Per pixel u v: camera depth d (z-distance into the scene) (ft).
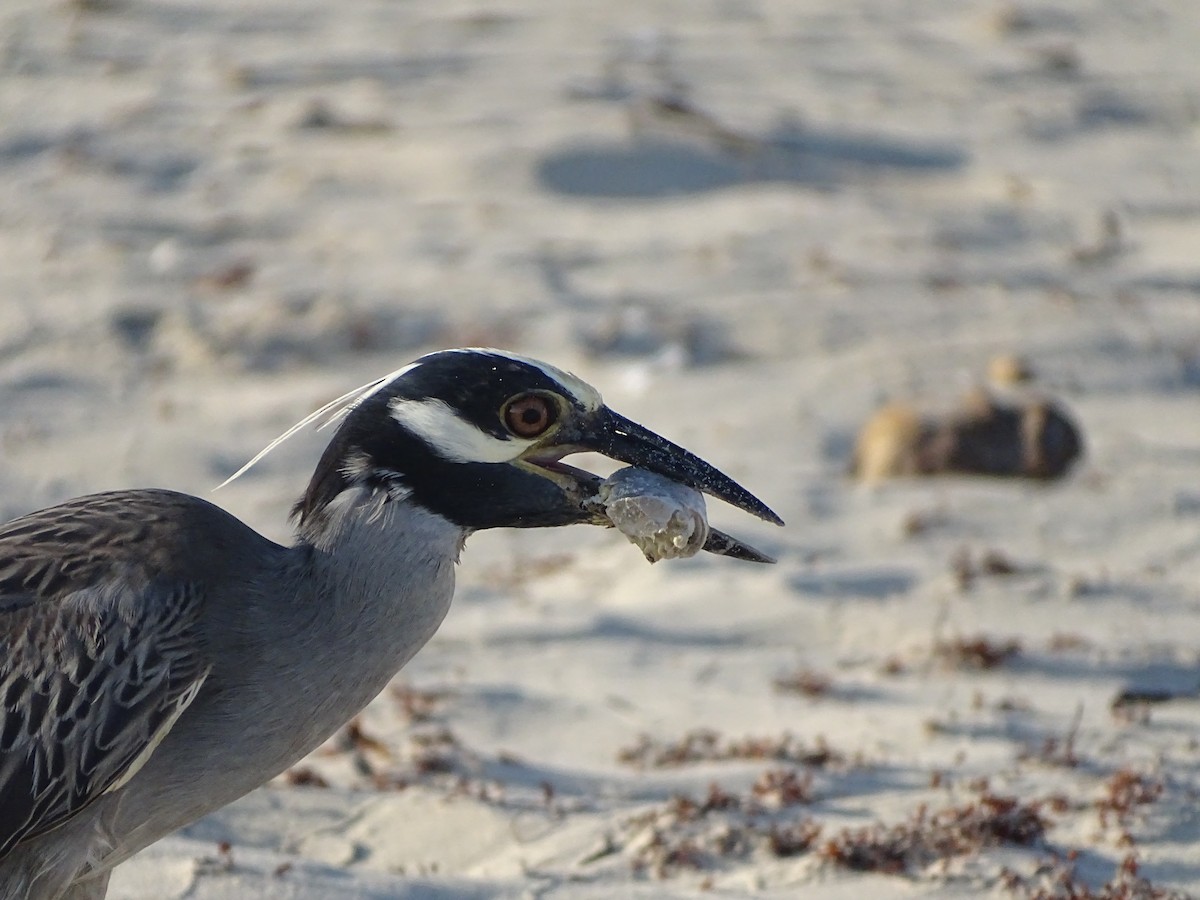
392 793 30.12
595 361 57.77
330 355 58.80
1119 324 60.75
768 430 52.24
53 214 69.46
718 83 90.07
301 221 69.26
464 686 35.81
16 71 85.66
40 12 94.22
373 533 23.12
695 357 58.34
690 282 63.93
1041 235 72.54
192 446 52.01
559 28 98.07
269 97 83.35
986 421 48.91
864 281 64.23
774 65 94.32
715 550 24.47
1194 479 48.11
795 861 27.27
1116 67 99.66
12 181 73.31
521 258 65.62
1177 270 68.39
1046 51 100.32
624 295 62.64
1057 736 32.53
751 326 60.39
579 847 27.99
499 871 27.35
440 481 23.27
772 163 77.97
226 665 22.63
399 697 34.96
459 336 59.36
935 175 80.48
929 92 92.27
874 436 49.75
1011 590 40.47
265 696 22.74
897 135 84.28
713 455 50.42
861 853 27.02
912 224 71.77
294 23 96.63
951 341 59.21
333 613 22.98
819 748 31.71
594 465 48.80
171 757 22.57
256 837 28.48
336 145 77.20
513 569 44.21
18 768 22.04
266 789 30.01
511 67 89.66
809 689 35.65
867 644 38.34
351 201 71.31
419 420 23.17
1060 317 61.36
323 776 31.27
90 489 49.37
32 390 55.98
